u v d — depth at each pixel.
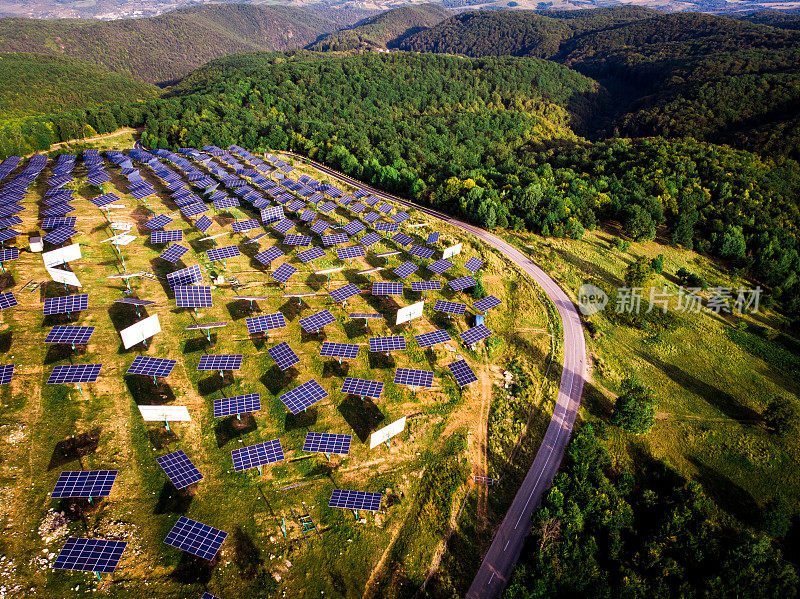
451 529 59.78
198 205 111.88
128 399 64.75
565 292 110.19
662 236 145.75
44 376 65.44
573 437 74.56
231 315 82.38
